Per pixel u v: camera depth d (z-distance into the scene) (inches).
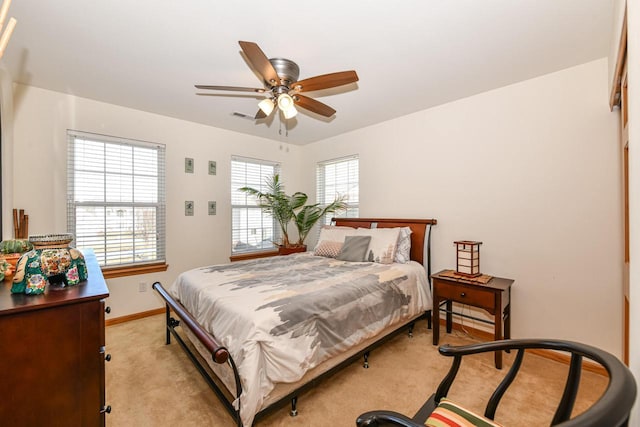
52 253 47.9
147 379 81.7
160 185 136.1
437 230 121.7
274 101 86.6
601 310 84.4
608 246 83.2
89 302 45.1
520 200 99.3
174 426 64.2
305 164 188.2
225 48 79.1
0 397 38.6
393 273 101.8
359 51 80.3
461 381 80.1
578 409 69.5
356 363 90.0
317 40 75.1
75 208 114.6
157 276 133.9
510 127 101.3
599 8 63.3
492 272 105.8
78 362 44.3
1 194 89.2
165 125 135.4
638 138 36.1
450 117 117.4
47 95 106.9
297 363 62.6
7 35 40.8
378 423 31.9
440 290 100.5
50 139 107.7
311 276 95.0
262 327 60.9
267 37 73.7
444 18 66.6
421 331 114.4
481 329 109.3
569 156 89.6
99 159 120.1
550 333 93.3
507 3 61.9
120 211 125.7
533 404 70.4
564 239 90.7
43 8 63.1
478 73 93.0
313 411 68.7
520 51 80.4
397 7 63.0
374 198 146.3
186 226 142.8
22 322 39.9
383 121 141.3
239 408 57.0
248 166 168.7
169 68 90.4
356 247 123.6
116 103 120.0
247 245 168.2
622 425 21.4
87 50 80.2
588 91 86.1
